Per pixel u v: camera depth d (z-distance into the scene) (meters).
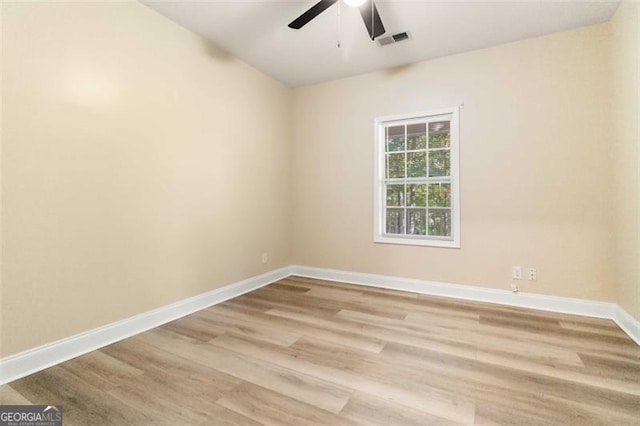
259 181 3.82
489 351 2.09
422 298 3.30
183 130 2.83
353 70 3.76
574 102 2.81
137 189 2.46
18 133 1.80
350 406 1.52
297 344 2.22
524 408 1.50
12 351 1.78
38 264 1.89
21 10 1.80
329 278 4.15
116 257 2.31
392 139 3.79
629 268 2.36
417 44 3.11
